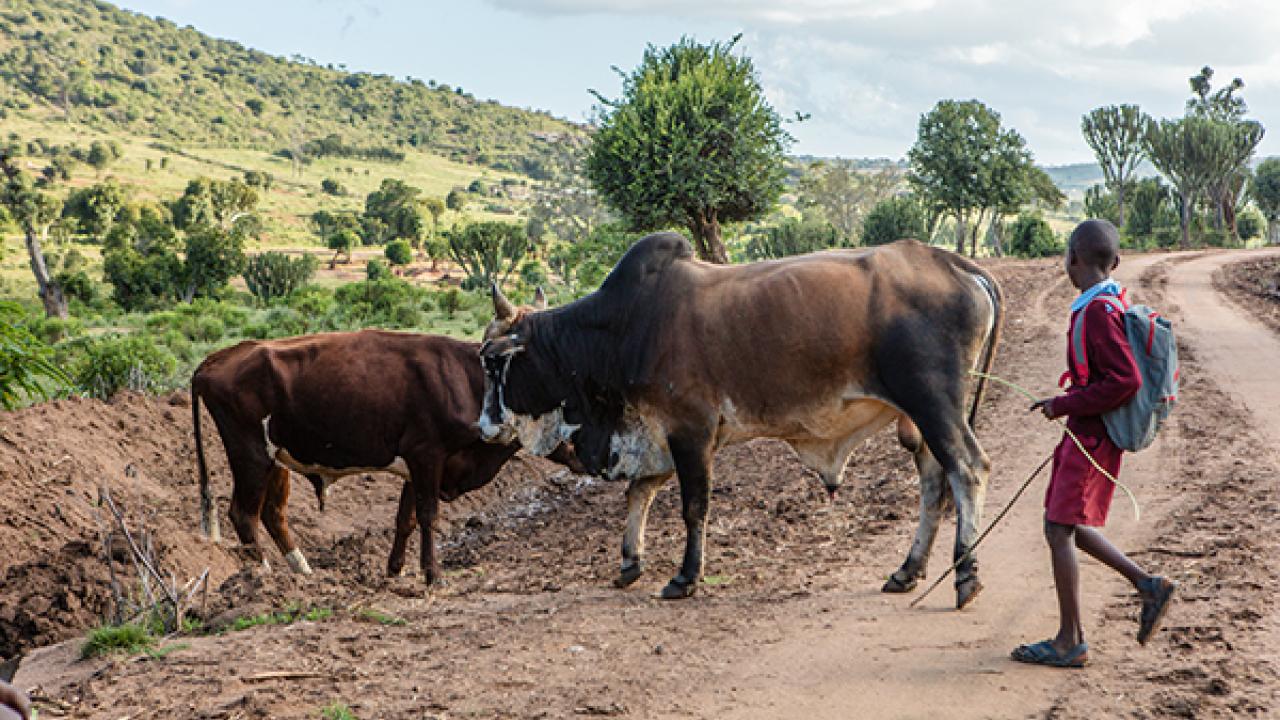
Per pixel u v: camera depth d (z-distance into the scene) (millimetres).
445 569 8680
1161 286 29172
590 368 7043
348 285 47781
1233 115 77500
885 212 71000
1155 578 4445
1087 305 4590
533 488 12469
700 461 6441
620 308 6793
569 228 110562
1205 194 71812
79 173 172125
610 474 7133
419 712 4520
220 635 5953
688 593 6406
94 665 5609
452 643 5562
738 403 6316
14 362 12523
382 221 141875
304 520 10727
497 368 7504
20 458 10070
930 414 5797
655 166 28391
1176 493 7938
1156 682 4441
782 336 6090
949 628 5316
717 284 6402
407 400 8008
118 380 17156
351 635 5754
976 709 4289
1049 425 11016
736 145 27891
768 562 7254
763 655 5078
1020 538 7102
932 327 5840
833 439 6422
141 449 11992
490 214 197875
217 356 8508
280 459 8359
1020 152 65750
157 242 85750
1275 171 81438
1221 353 16297
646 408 6625
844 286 6000
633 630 5652
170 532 8023
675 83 28719
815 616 5691
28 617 6793
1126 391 4414
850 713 4328
